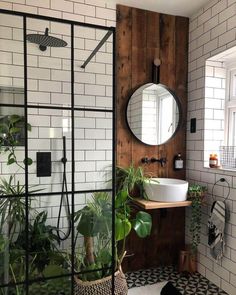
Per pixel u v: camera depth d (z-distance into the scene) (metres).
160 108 2.49
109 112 1.95
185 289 2.15
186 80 2.59
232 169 2.16
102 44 1.97
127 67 2.38
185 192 2.18
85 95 2.06
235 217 2.01
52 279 1.58
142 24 2.42
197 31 2.46
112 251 1.73
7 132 1.66
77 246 1.71
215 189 2.22
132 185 2.27
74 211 1.73
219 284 2.17
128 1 2.29
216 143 2.41
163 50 2.50
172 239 2.58
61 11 2.16
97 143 1.95
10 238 1.51
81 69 2.02
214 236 2.14
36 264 1.57
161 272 2.43
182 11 2.46
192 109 2.53
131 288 2.16
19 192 1.59
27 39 1.78
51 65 1.90
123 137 2.39
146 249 2.49
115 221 1.85
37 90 1.86
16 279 1.51
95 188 1.82
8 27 1.78
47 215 1.66
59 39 1.85
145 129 2.44
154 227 2.51
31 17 1.59
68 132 1.87
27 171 1.64
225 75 2.42
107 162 1.95
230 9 2.06
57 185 1.72
